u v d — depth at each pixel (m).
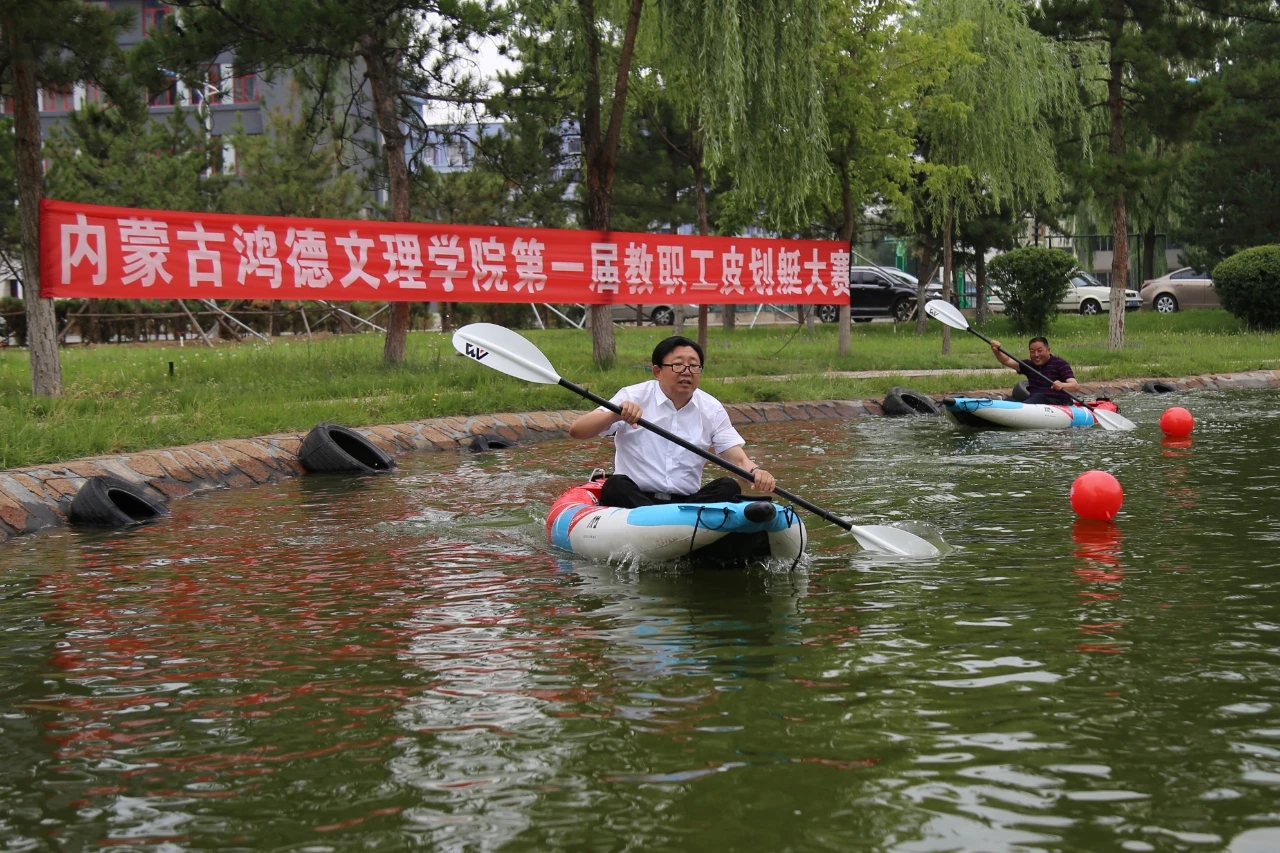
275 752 3.79
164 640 5.16
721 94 16.45
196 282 13.23
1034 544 6.87
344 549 7.18
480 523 8.01
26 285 12.29
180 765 3.71
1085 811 3.24
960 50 19.88
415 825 3.23
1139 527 7.34
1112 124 22.44
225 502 9.11
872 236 43.88
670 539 6.35
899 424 14.43
